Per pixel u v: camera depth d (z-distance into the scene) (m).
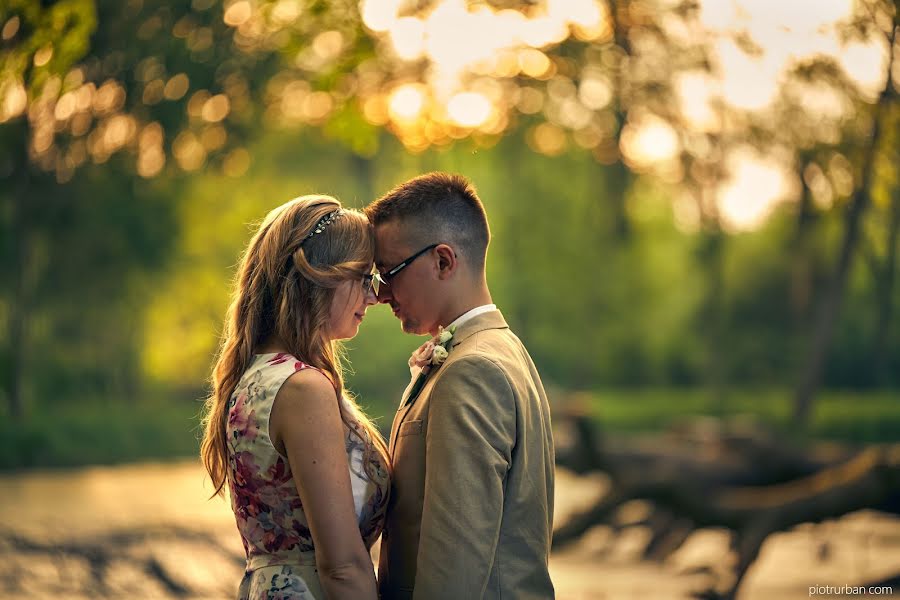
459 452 2.21
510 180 27.53
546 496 2.37
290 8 5.05
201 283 24.27
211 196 23.20
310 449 2.24
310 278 2.34
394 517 2.42
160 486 13.86
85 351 21.30
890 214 7.50
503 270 28.89
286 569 2.33
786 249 25.39
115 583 6.52
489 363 2.29
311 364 2.35
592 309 29.03
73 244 18.36
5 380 18.72
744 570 5.91
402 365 26.41
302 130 21.88
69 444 17.97
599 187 25.86
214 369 2.62
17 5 4.05
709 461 8.37
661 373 29.52
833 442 16.52
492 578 2.24
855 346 20.80
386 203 2.50
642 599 6.55
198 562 7.09
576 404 7.08
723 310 27.20
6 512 10.20
